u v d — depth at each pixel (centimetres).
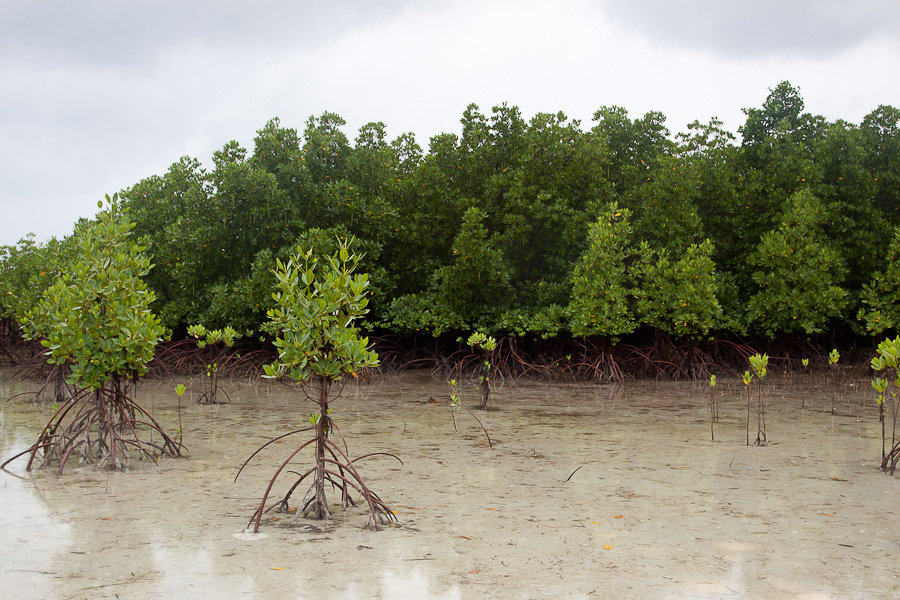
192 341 1928
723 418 1162
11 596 426
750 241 1944
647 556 500
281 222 1814
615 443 944
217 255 1864
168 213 1992
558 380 1752
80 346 784
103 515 602
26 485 709
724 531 559
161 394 1492
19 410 1251
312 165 1948
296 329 597
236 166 1809
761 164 2023
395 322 1811
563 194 1861
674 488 698
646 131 2062
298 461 833
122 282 810
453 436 999
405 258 1972
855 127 1972
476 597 427
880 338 1883
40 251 1989
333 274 607
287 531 561
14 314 1928
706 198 1934
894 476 751
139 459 835
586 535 548
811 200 1762
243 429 1056
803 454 868
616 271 1683
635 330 1941
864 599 425
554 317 1727
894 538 541
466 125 1927
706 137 2002
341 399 1424
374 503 602
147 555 501
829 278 1747
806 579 456
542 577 460
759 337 1978
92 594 429
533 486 707
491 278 1783
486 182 1862
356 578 457
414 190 1894
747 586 445
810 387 1602
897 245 1733
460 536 546
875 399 1391
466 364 1884
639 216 1886
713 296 1655
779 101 2106
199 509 623
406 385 1683
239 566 479
